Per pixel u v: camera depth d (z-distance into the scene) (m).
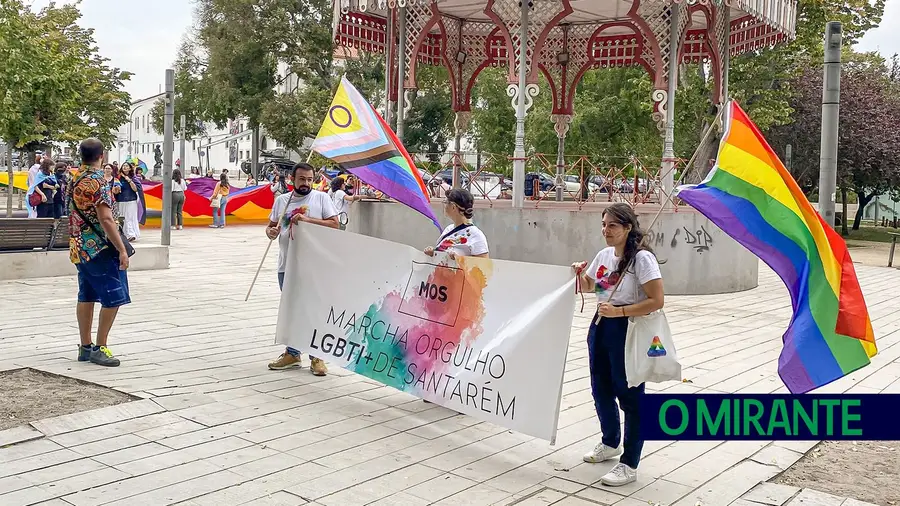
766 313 11.48
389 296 6.29
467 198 6.16
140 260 14.15
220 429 5.58
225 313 10.10
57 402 6.00
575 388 7.05
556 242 13.21
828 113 7.79
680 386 7.18
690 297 13.00
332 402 6.35
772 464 5.32
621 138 28.59
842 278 4.93
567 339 5.14
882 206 39.88
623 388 4.84
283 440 5.42
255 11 41.56
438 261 5.98
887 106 28.55
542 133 29.64
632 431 4.84
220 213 24.70
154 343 8.21
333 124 7.05
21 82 16.97
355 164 6.88
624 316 4.79
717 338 9.52
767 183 5.00
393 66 15.80
